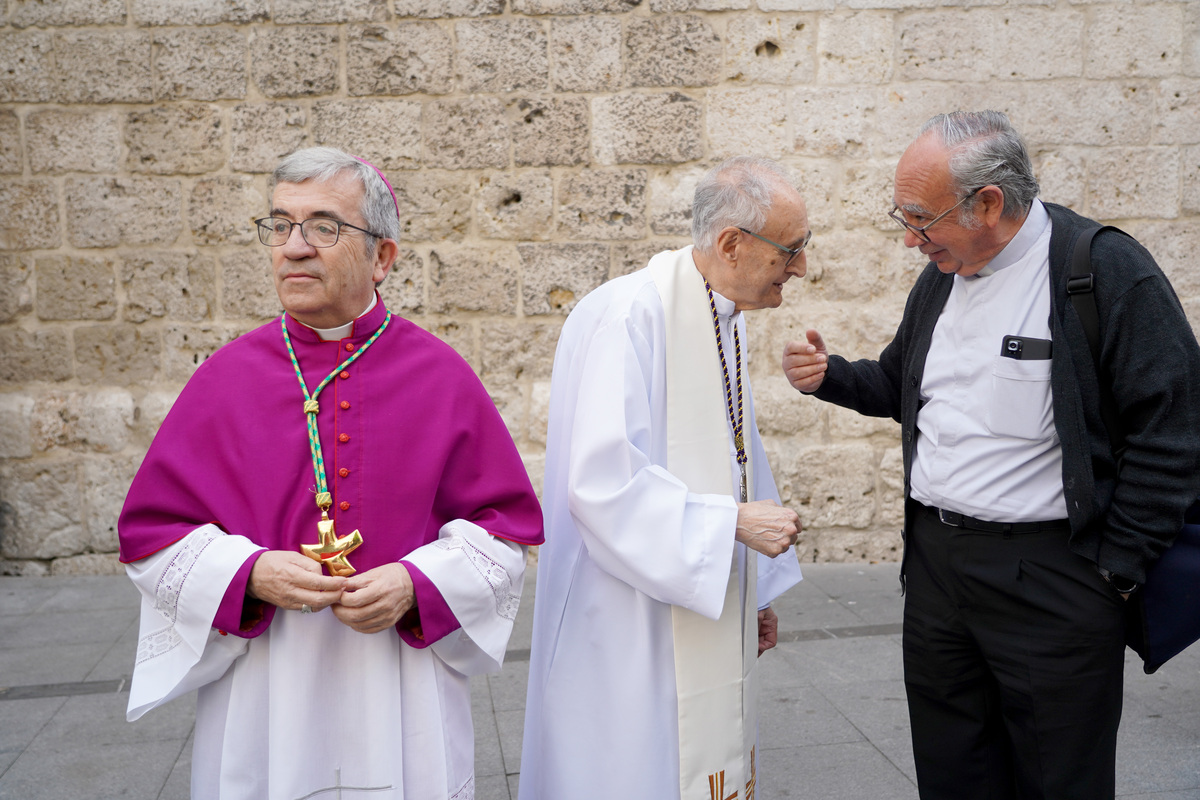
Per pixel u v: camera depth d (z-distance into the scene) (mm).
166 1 4914
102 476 5121
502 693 3588
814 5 4992
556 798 2041
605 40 4988
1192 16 5020
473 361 5164
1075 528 1848
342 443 1674
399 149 5043
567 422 2096
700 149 5062
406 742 1675
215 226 5055
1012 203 1888
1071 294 1857
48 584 4996
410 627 1660
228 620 1533
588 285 5129
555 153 5055
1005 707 2035
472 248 5105
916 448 2152
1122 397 1826
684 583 1845
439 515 1780
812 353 2293
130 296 5070
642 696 1976
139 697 1626
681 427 2006
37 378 5105
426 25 4965
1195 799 2725
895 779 2926
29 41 4918
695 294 2031
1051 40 5027
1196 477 1779
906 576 2229
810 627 4250
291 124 5000
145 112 4980
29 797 2842
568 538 2086
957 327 2043
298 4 4930
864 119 5066
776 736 3217
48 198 5008
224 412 1691
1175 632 1871
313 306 1653
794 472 5223
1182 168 5113
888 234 5133
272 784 1595
